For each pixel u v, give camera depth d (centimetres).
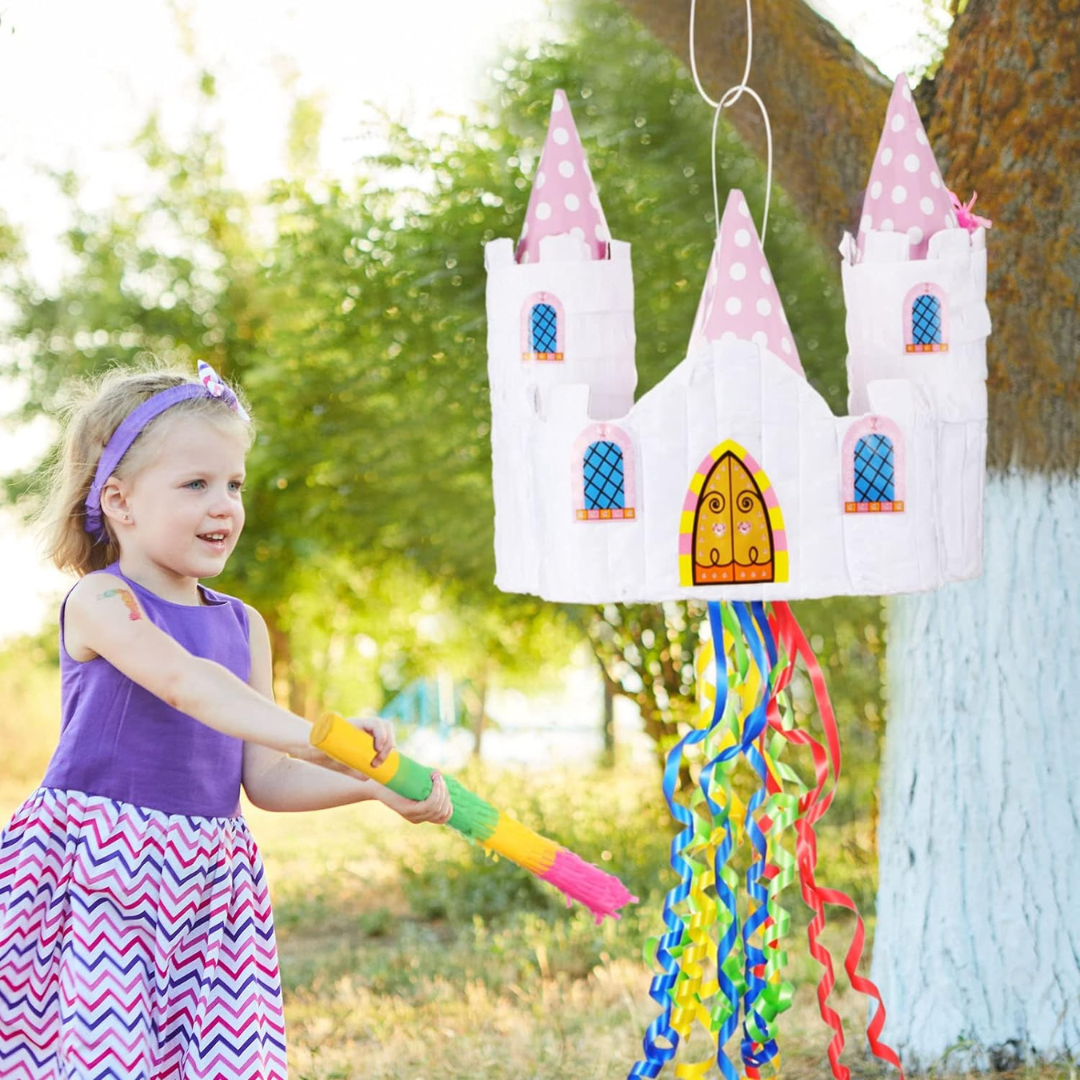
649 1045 251
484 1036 434
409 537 827
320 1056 418
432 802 218
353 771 223
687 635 780
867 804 746
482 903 661
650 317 661
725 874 251
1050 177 369
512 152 711
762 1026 252
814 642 744
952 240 251
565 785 1009
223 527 239
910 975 381
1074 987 369
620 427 233
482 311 689
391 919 660
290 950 606
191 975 231
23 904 223
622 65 683
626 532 233
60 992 221
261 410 818
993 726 377
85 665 234
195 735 235
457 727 1866
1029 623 376
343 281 750
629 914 596
